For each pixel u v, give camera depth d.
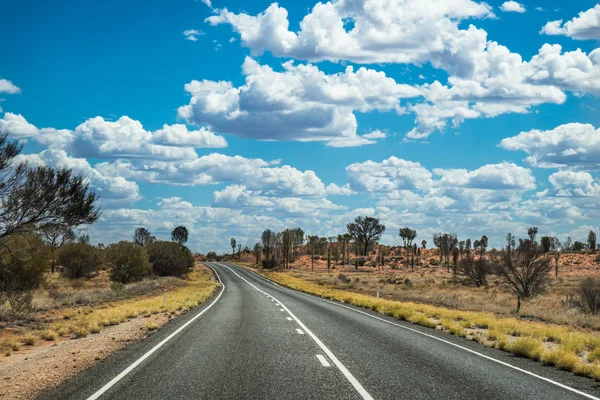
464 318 21.84
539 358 11.90
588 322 22.23
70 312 23.41
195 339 13.73
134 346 12.57
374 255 154.00
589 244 140.88
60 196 19.80
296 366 9.73
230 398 7.18
